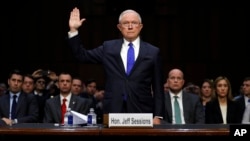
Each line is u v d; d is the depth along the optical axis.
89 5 11.47
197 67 11.48
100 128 2.91
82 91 8.73
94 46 11.51
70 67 11.46
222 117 6.13
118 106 3.59
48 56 11.44
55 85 7.65
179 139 2.85
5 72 11.34
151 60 3.66
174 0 11.45
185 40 11.49
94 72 11.51
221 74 11.45
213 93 6.25
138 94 3.61
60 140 2.87
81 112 6.29
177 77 5.92
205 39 11.49
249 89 7.72
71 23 3.76
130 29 3.69
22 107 6.57
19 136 2.87
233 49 11.42
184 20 11.49
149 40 11.46
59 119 6.18
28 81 7.59
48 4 11.42
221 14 11.46
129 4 11.38
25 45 11.39
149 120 2.89
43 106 7.24
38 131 2.83
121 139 2.87
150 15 11.43
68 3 11.42
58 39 11.45
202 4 11.48
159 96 3.69
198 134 2.79
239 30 11.42
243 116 6.17
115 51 3.70
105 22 11.50
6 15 11.31
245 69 11.38
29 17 11.39
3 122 3.66
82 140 2.88
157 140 2.86
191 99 5.95
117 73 3.65
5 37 11.34
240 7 11.41
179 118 5.88
